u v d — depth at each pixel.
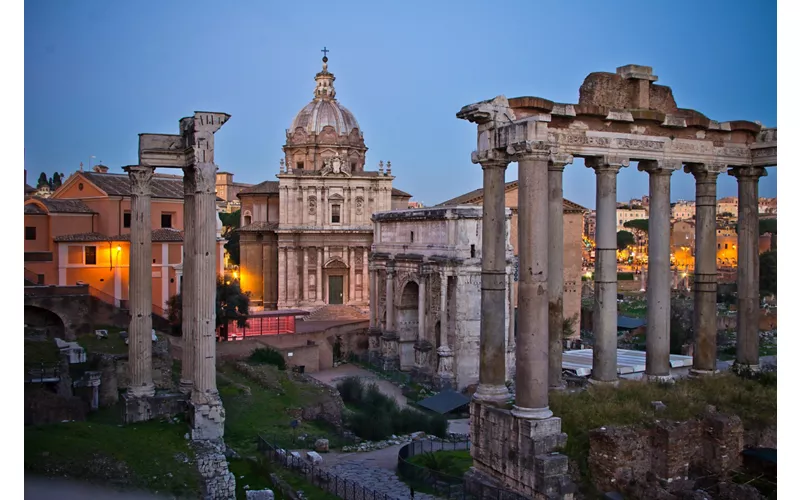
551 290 38.16
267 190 120.94
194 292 41.12
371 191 117.31
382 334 95.06
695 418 34.00
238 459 41.69
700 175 42.31
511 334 84.00
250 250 120.62
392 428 59.25
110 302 72.62
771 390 39.03
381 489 38.34
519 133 32.75
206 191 40.94
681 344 89.25
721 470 32.97
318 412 60.19
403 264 92.31
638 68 39.31
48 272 73.31
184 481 34.25
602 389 36.78
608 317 38.69
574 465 32.16
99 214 78.19
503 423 33.44
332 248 115.62
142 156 43.09
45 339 57.16
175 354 64.69
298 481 39.53
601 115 37.34
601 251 38.59
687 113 41.50
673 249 144.88
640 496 30.19
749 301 44.25
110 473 32.91
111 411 46.78
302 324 107.88
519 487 32.38
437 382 82.94
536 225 32.38
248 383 63.59
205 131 41.12
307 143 120.25
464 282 82.75
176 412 43.22
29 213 74.31
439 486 37.50
